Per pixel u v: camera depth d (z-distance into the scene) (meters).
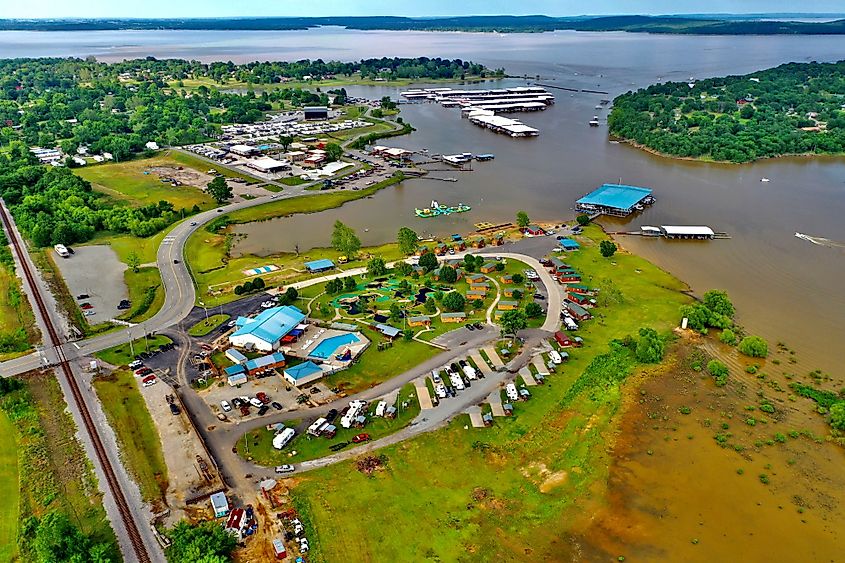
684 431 92.06
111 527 73.38
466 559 69.69
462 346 113.75
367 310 127.19
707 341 117.69
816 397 99.31
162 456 85.31
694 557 70.56
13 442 88.31
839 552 71.06
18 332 117.31
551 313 126.44
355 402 96.19
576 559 70.31
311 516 75.06
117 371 105.56
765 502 78.50
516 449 87.81
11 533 72.69
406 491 79.50
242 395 99.25
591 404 97.69
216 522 73.44
